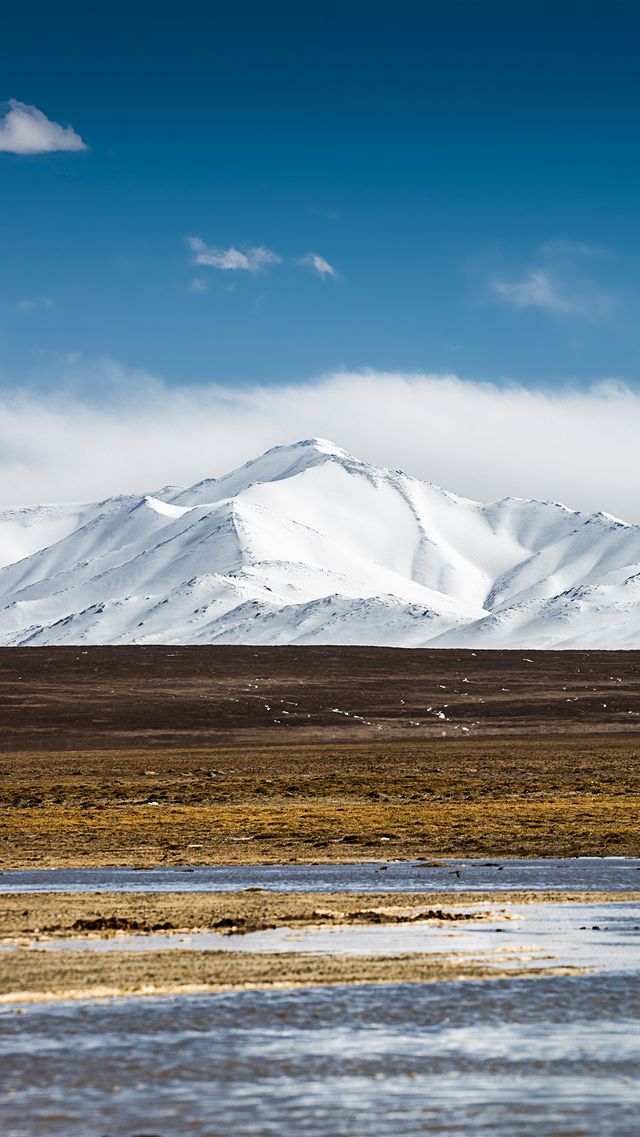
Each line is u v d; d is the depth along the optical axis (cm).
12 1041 5609
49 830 17650
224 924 9156
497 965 7325
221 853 15100
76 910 10094
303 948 8038
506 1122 4494
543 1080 4978
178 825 18050
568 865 13350
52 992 6631
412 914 9588
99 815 19700
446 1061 5253
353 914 9531
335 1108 4650
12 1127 4456
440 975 7025
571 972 7075
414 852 14988
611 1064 5194
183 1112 4612
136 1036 5691
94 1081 4994
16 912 10031
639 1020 5947
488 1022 5919
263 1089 4884
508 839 15912
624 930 8706
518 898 10562
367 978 6962
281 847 15638
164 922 9294
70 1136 4372
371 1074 5075
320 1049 5453
